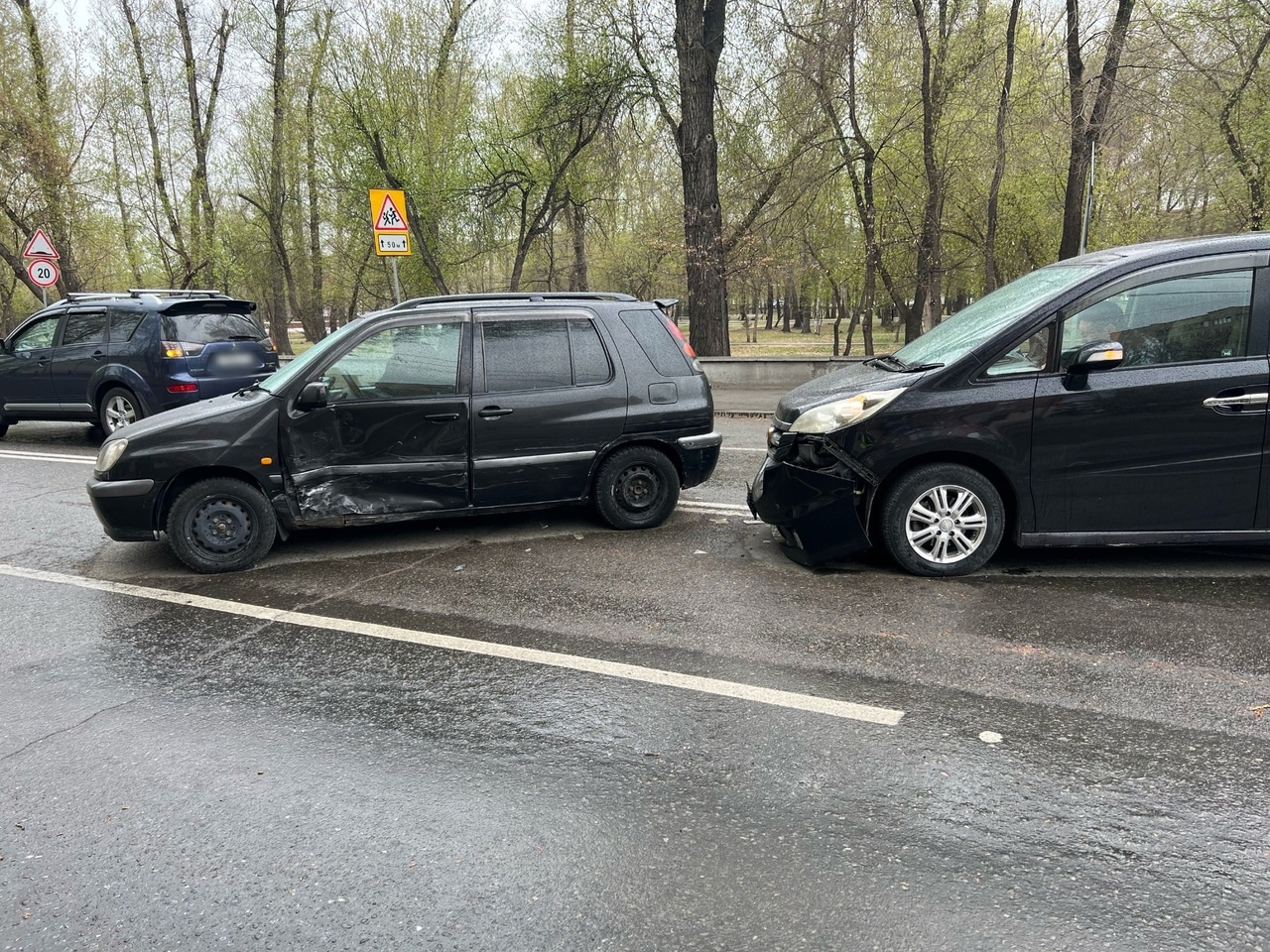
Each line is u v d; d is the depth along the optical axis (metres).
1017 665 3.72
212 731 3.31
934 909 2.26
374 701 3.54
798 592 4.70
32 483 8.09
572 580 5.01
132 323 9.98
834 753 3.06
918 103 18.03
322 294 28.30
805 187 17.69
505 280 25.66
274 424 5.34
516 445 5.77
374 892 2.37
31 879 2.46
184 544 5.27
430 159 17.12
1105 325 4.64
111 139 21.45
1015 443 4.68
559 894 2.35
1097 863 2.44
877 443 4.75
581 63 16.00
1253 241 4.63
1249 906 2.25
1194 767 2.93
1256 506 4.64
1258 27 13.95
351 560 5.52
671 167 19.44
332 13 17.16
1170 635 4.01
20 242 21.16
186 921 2.27
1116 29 13.27
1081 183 14.34
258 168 25.84
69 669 3.90
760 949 2.14
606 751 3.11
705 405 6.21
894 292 24.19
